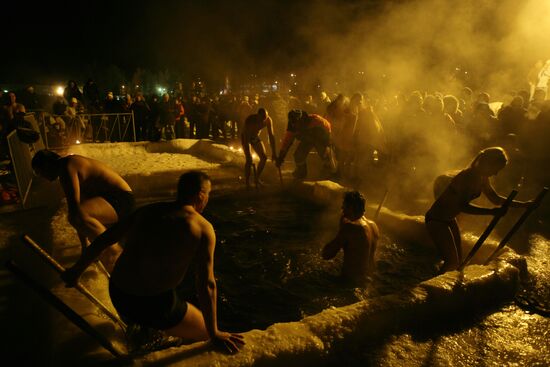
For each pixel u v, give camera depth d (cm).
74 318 243
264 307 379
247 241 534
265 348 266
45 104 1620
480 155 371
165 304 252
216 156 1065
